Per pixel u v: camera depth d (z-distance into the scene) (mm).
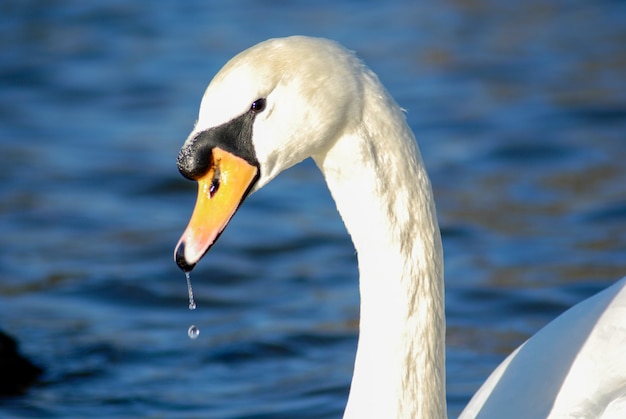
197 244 6578
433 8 24109
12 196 16062
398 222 6648
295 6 24344
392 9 24000
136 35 23016
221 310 12805
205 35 22766
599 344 7578
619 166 16531
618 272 13125
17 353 11352
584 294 12586
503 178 16344
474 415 7988
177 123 18875
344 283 13422
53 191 16266
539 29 22703
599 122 18203
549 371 7711
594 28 22625
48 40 22875
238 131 6551
